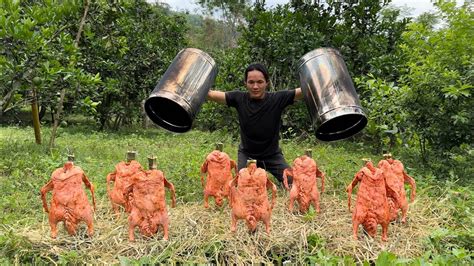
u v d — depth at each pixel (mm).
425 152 7395
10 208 4887
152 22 16844
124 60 13961
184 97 4125
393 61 9422
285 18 10609
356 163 7273
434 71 6473
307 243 3992
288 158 7703
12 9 7008
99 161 7445
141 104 15406
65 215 3820
